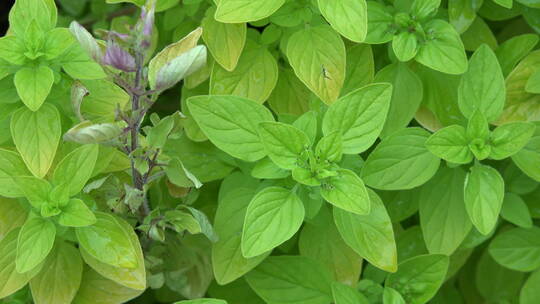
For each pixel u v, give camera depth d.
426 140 0.36
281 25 0.37
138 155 0.34
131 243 0.35
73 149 0.36
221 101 0.35
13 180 0.35
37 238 0.34
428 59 0.37
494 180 0.36
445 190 0.38
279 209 0.35
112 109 0.36
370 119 0.35
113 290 0.37
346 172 0.35
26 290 0.38
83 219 0.34
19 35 0.36
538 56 0.38
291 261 0.38
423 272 0.37
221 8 0.35
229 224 0.37
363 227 0.36
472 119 0.36
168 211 0.36
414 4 0.37
